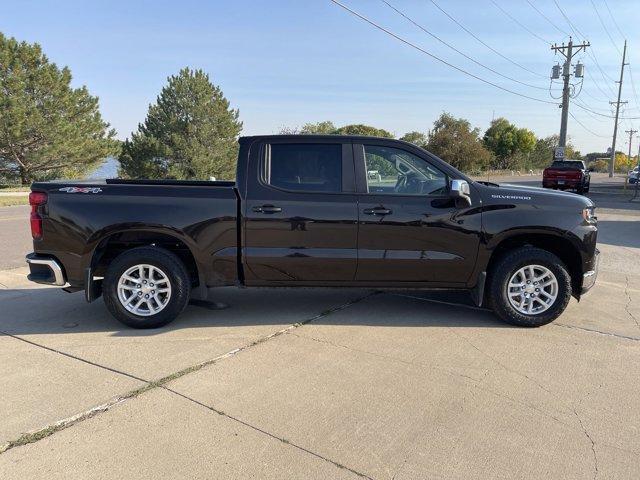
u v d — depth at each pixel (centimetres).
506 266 512
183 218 496
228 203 500
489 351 456
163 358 433
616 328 521
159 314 505
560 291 512
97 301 608
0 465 285
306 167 510
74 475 278
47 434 315
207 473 281
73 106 3106
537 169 7694
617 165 9856
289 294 641
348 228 501
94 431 319
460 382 393
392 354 446
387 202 503
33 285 688
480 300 517
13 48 2911
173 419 334
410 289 524
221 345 464
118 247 539
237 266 510
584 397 372
